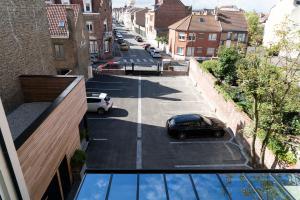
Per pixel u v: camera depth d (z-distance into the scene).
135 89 27.62
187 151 15.59
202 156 15.13
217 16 49.94
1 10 11.58
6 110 12.27
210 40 49.00
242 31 49.19
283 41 10.65
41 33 15.80
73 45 25.91
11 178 5.27
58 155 10.15
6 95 12.20
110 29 48.91
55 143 9.76
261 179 8.19
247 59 12.23
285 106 11.61
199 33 48.22
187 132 16.69
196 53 49.88
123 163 14.24
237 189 7.74
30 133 7.58
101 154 15.02
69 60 26.41
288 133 14.70
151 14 65.88
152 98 24.86
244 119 15.66
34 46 14.90
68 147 11.53
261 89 10.80
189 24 48.53
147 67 40.94
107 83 29.50
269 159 13.33
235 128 17.23
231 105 18.02
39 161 8.27
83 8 41.53
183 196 7.43
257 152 14.07
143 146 16.00
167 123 17.67
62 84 13.47
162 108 22.30
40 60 15.77
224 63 24.88
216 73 26.19
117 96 25.17
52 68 17.84
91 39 42.66
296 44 10.53
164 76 33.69
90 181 7.91
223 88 20.52
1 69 11.74
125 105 22.80
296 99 11.41
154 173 8.29
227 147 16.17
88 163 14.12
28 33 14.11
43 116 8.81
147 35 73.56
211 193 7.57
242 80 12.38
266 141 12.25
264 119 11.82
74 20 25.62
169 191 7.59
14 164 5.32
